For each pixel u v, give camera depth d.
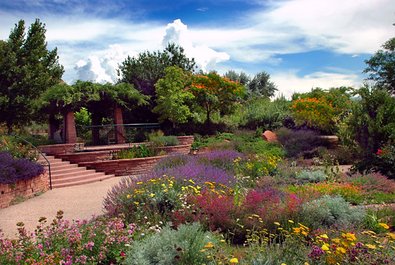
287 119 21.91
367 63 29.17
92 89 17.89
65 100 16.39
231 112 23.39
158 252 3.98
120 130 19.98
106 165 14.34
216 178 8.16
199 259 3.91
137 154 15.73
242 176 9.54
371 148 12.13
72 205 9.02
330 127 19.03
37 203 9.36
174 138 17.95
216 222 5.59
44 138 19.41
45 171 11.24
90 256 4.27
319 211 5.80
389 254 3.82
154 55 26.39
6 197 9.04
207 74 22.69
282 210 5.68
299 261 3.80
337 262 3.59
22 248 4.05
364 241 4.66
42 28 24.52
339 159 14.30
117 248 4.40
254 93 34.09
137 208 6.12
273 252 3.97
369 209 6.50
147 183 6.90
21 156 11.56
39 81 22.91
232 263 3.68
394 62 27.58
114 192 6.95
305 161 14.34
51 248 4.18
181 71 22.42
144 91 24.09
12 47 22.77
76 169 13.59
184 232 4.28
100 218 5.69
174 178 7.30
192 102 22.11
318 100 19.22
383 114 12.17
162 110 21.30
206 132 22.03
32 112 22.38
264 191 7.39
